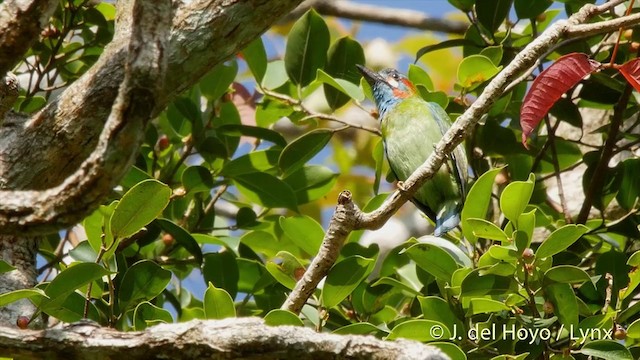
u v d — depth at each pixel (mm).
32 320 7305
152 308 8406
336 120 11383
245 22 7031
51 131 7320
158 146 11039
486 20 11211
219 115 11406
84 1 10461
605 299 9117
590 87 10938
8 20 5895
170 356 6207
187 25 6969
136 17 5496
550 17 12133
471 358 8508
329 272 8273
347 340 6090
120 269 9305
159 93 5516
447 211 11680
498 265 8188
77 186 5547
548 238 8070
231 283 10070
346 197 7824
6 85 6996
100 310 8930
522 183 7992
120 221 7266
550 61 11648
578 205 12680
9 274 8258
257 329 6172
